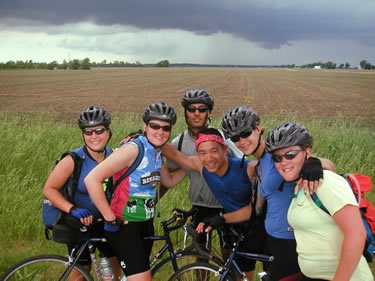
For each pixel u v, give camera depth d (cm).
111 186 329
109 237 320
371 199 626
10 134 834
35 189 610
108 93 4128
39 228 525
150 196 315
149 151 308
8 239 511
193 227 349
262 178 301
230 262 324
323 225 250
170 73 10906
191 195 395
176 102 3200
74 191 331
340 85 6106
